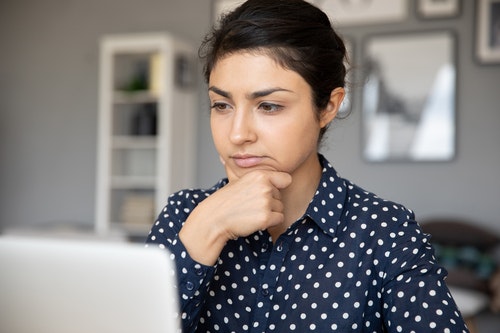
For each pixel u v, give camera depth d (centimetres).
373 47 430
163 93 436
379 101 429
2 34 523
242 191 92
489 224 409
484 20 410
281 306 100
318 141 106
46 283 64
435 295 93
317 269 101
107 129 455
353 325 98
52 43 512
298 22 92
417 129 422
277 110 94
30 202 516
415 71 423
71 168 506
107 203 457
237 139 93
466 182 414
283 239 101
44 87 514
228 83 93
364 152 430
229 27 92
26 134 518
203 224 91
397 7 425
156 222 111
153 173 464
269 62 91
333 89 99
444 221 401
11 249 65
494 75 410
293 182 103
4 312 66
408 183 425
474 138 413
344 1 435
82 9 505
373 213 104
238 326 102
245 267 103
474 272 362
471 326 297
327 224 102
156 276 61
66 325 64
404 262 98
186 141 459
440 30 418
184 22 478
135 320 62
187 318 92
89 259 63
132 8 492
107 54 453
